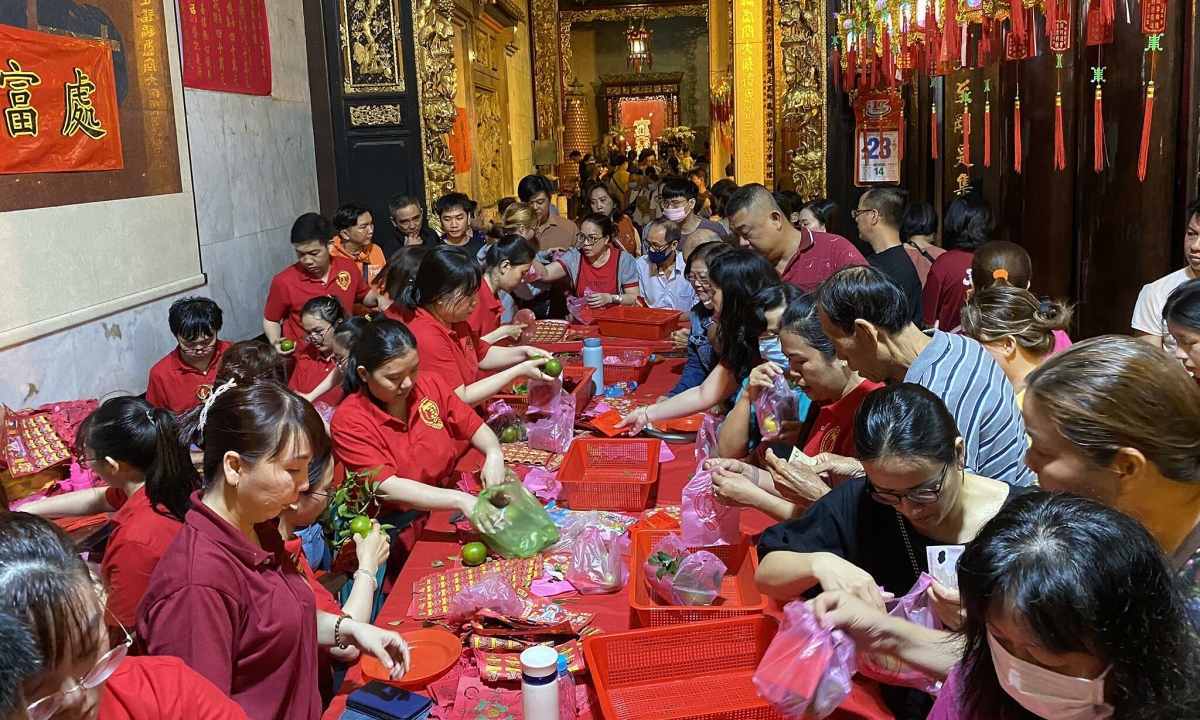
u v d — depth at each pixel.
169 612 1.71
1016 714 1.13
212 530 1.77
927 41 4.64
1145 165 3.47
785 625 1.59
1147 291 3.44
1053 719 1.05
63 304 4.07
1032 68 4.75
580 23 20.89
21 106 3.77
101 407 2.45
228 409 1.77
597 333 5.63
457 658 2.07
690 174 16.27
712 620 1.95
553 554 2.59
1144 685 0.97
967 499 1.78
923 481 1.65
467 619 2.21
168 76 5.20
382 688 1.97
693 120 21.27
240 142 6.38
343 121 7.88
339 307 4.47
